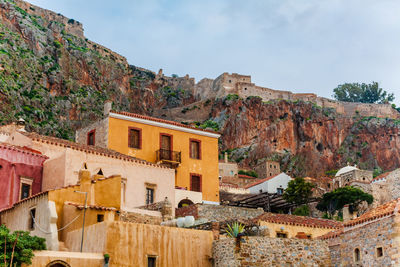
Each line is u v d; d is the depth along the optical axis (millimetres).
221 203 59281
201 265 28453
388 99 199500
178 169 52875
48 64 153875
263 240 28109
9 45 147500
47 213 29172
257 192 97000
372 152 169750
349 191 86500
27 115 134125
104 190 31953
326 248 29141
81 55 168000
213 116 168500
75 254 25406
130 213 34531
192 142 55062
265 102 168250
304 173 157750
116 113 51406
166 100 190750
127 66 190000
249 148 156750
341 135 172750
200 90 191375
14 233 26531
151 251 27266
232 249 27750
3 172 36938
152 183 43906
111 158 42125
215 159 55812
